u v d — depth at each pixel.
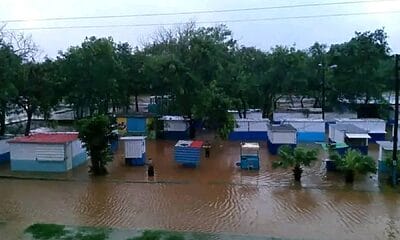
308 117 40.91
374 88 41.72
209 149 30.11
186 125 36.25
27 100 33.69
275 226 16.39
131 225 16.45
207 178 23.42
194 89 34.84
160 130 36.66
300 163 22.58
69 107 42.53
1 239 14.89
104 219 17.17
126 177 23.70
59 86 36.62
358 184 22.08
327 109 43.84
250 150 26.41
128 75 41.66
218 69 36.50
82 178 23.50
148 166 25.47
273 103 46.19
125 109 43.97
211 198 19.94
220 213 17.89
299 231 15.85
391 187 21.52
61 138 25.77
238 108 38.81
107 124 24.08
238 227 16.27
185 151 26.16
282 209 18.39
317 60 43.84
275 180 22.92
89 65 37.47
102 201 19.55
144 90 43.78
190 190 21.25
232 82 38.41
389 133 37.16
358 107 42.59
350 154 22.48
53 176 23.94
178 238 14.91
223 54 37.62
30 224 16.53
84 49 37.69
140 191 21.11
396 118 21.59
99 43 37.94
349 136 27.84
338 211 18.09
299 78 42.84
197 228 16.12
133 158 26.34
